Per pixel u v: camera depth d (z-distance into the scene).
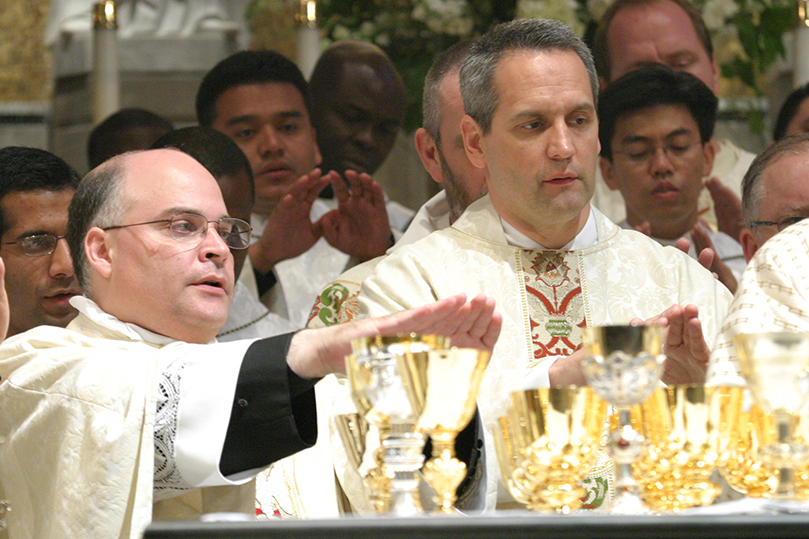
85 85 26.61
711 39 22.48
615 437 7.62
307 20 22.80
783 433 7.60
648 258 13.55
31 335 12.31
